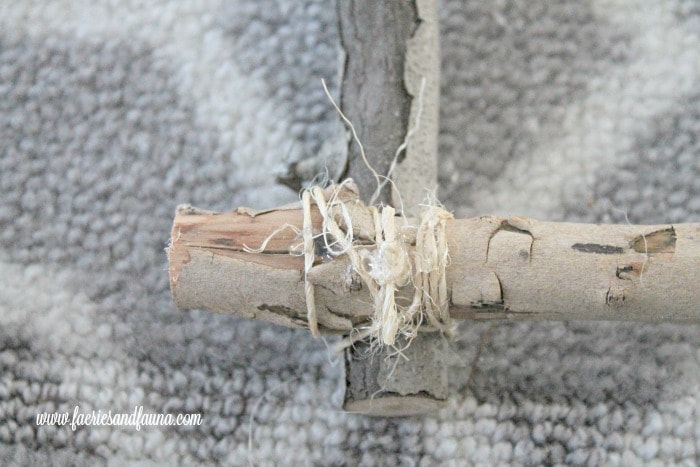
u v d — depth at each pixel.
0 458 0.46
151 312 0.47
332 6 0.48
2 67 0.48
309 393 0.46
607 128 0.48
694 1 0.49
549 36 0.48
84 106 0.48
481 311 0.38
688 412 0.46
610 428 0.46
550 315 0.38
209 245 0.37
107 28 0.49
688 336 0.46
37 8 0.49
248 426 0.46
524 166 0.48
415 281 0.37
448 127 0.47
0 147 0.48
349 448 0.46
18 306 0.47
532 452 0.46
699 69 0.48
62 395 0.46
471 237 0.37
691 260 0.37
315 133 0.48
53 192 0.48
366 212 0.38
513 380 0.46
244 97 0.48
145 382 0.46
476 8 0.48
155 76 0.48
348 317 0.38
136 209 0.47
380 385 0.40
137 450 0.46
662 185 0.48
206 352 0.46
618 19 0.49
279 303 0.38
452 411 0.46
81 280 0.47
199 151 0.48
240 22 0.48
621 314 0.37
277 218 0.37
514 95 0.48
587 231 0.37
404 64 0.41
